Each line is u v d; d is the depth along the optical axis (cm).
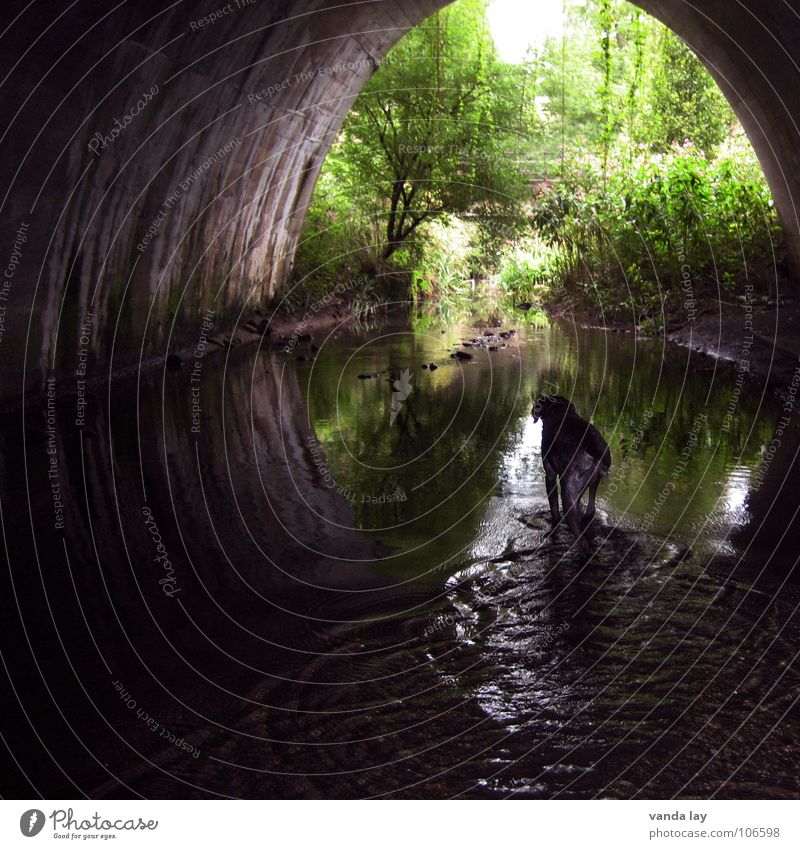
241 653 445
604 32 2027
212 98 1147
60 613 492
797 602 480
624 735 366
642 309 1689
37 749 365
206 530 621
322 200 2141
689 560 544
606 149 1938
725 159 1792
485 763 350
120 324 1209
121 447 845
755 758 348
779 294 1503
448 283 2039
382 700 398
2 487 715
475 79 2116
